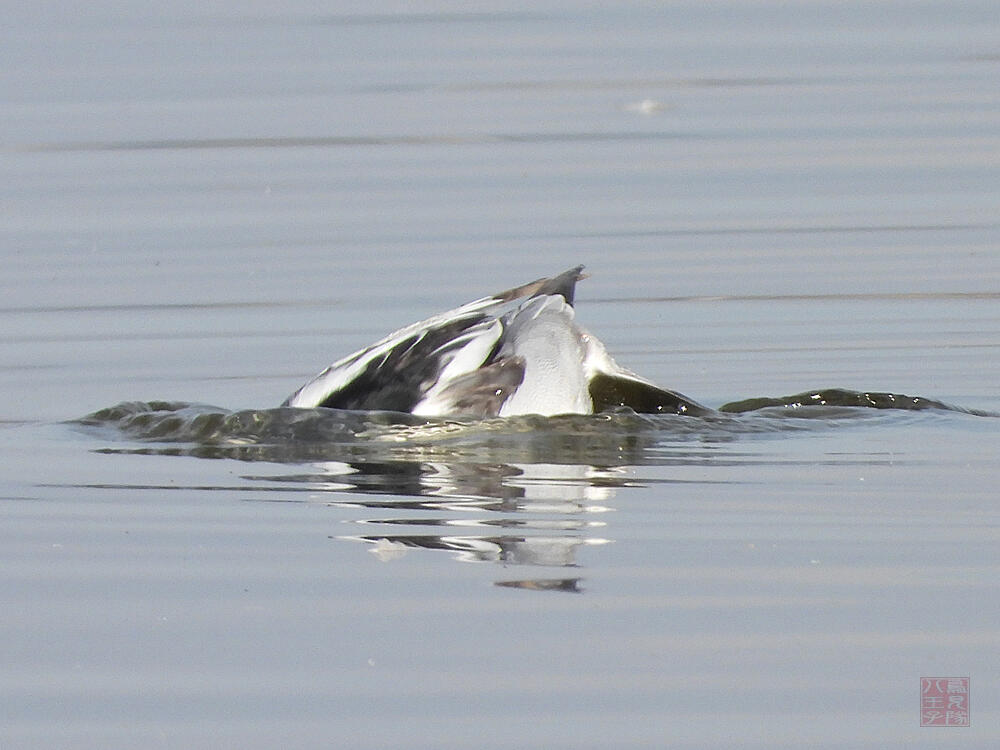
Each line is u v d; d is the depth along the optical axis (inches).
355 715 303.4
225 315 664.4
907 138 882.8
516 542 391.5
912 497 421.4
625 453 467.8
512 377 480.7
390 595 357.7
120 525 414.0
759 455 466.0
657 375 578.9
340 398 497.4
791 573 366.3
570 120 922.1
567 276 499.2
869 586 357.7
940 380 565.9
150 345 625.9
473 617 344.5
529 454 471.8
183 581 370.9
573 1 1169.4
